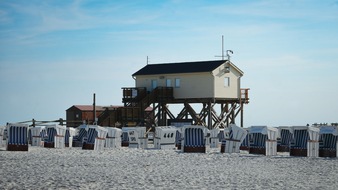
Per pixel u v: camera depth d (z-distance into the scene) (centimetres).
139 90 7938
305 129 4328
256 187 2455
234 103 8262
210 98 7769
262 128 4472
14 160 3722
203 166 3441
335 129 4316
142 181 2645
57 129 5356
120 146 5741
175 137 5494
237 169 3259
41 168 3228
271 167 3388
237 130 4722
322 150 4312
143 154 4422
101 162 3662
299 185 2525
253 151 4588
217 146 5791
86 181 2630
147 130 7800
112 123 7438
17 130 4653
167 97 8000
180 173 3016
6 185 2469
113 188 2403
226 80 8000
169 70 8144
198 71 7806
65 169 3189
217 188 2422
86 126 5834
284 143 5081
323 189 2405
